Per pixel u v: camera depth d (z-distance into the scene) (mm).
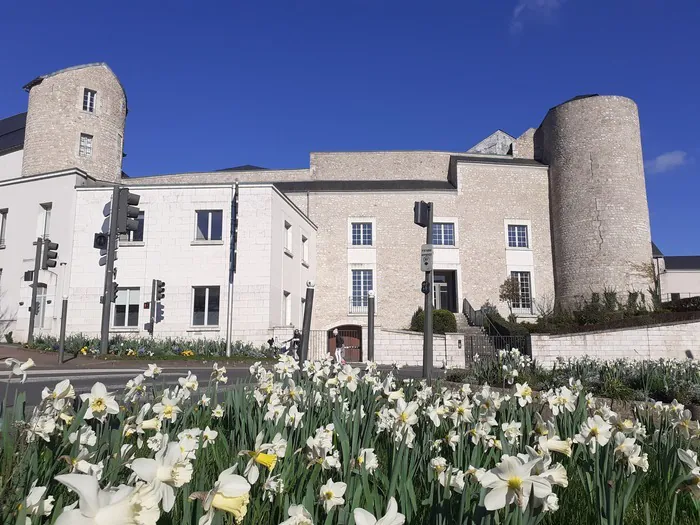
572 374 9844
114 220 17922
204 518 1721
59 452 2447
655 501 3209
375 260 32906
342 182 37719
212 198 25109
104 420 3141
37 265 21781
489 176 34625
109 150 34000
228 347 21297
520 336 21891
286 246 27844
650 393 9031
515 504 1892
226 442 3553
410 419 3275
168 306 24375
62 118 32469
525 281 33906
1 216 27453
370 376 5543
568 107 34406
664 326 21422
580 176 33375
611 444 3010
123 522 1236
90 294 24438
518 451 3328
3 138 38250
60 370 15133
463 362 22688
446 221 33562
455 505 2320
